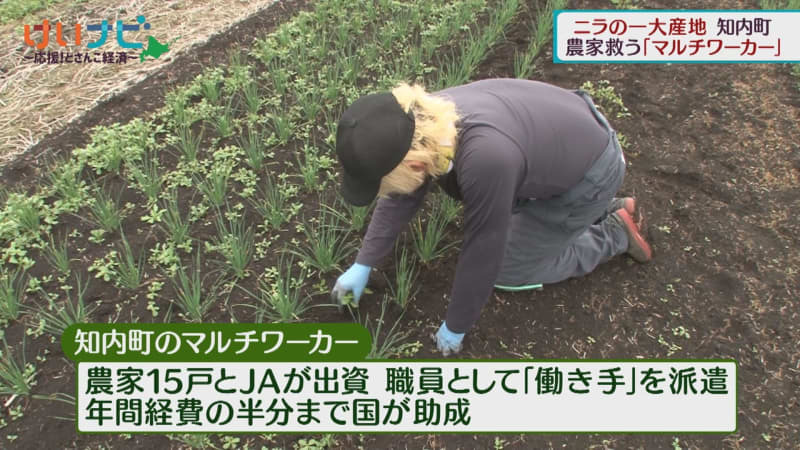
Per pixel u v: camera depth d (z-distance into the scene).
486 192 1.86
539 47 4.33
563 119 2.09
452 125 1.83
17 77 4.16
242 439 2.37
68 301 2.75
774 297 2.85
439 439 2.38
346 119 1.77
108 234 3.09
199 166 3.41
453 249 3.04
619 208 2.88
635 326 2.76
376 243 2.52
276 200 3.25
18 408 2.42
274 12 4.79
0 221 3.09
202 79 3.99
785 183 3.38
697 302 2.85
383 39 4.43
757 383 2.56
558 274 2.78
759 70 4.16
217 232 3.11
